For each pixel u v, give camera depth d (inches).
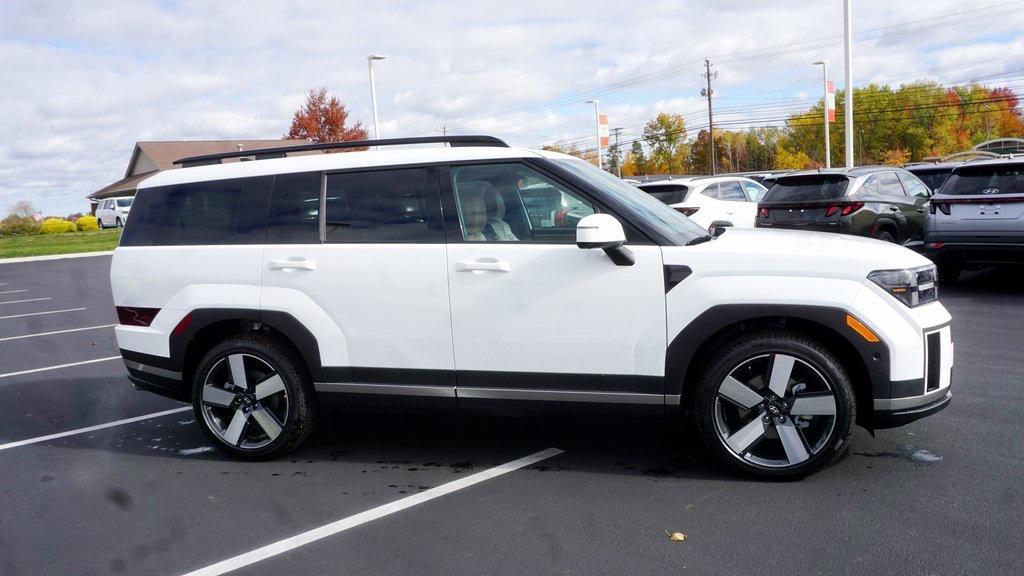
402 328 167.6
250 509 155.9
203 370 182.5
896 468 159.6
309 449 191.2
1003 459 162.1
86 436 212.5
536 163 163.6
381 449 188.7
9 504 164.4
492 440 190.7
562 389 160.6
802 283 147.5
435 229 166.9
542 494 155.3
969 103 3024.1
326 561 131.8
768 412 152.3
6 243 1445.6
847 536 130.7
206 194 185.5
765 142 3919.8
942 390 151.9
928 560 121.6
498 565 127.0
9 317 478.9
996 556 122.1
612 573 122.3
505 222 164.2
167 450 197.0
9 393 267.3
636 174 3604.8
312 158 179.3
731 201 526.0
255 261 176.7
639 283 153.7
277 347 178.2
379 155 174.6
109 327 414.6
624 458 173.3
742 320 150.6
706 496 150.0
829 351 149.7
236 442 182.4
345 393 173.5
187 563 133.8
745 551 127.2
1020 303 341.1
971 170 363.3
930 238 373.1
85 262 936.3
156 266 185.3
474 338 163.3
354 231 172.1
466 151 169.3
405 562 129.9
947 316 154.0
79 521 153.8
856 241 161.9
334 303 171.2
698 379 156.0
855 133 3243.1
